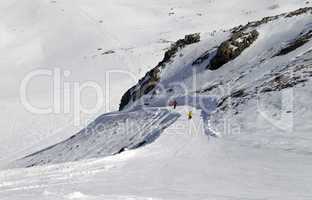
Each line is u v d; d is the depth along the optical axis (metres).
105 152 41.59
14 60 184.25
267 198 13.40
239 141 27.22
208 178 17.64
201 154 24.30
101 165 22.44
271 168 19.05
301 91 34.31
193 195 14.01
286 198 13.38
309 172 17.89
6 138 90.81
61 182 18.22
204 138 29.62
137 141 38.59
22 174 21.11
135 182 17.30
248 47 66.12
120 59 152.00
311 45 48.69
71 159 44.88
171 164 21.66
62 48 196.38
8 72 164.50
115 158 24.27
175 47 90.31
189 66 76.25
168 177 18.23
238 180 16.92
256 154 22.84
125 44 187.88
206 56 74.44
